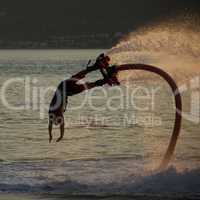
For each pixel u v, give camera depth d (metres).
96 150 68.31
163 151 67.12
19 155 66.06
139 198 48.31
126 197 48.53
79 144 72.19
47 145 72.00
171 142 56.00
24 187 51.81
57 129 84.69
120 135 78.62
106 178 54.12
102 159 62.97
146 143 72.62
